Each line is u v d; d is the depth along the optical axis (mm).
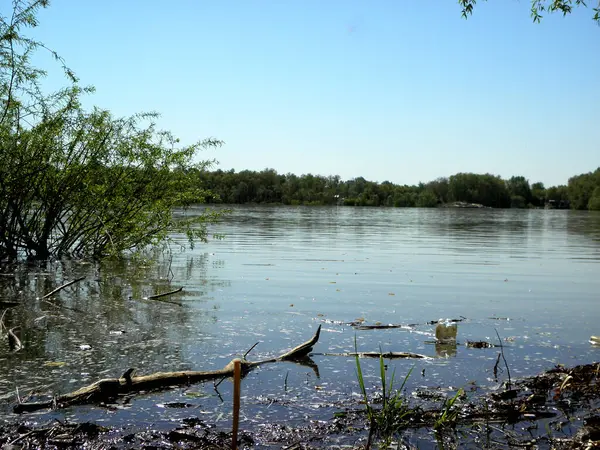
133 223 15758
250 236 24969
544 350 6828
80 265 14000
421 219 49406
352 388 5473
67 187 14602
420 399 5230
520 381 5703
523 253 19281
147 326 7691
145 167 15219
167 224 16281
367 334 7492
